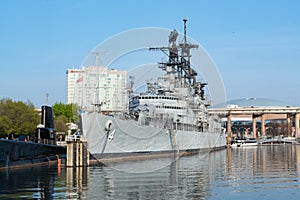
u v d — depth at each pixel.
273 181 33.06
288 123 180.50
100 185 30.22
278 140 155.88
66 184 30.61
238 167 45.47
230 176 36.28
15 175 36.25
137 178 34.41
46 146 51.75
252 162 53.25
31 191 27.42
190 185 30.52
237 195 26.42
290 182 32.41
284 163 51.62
